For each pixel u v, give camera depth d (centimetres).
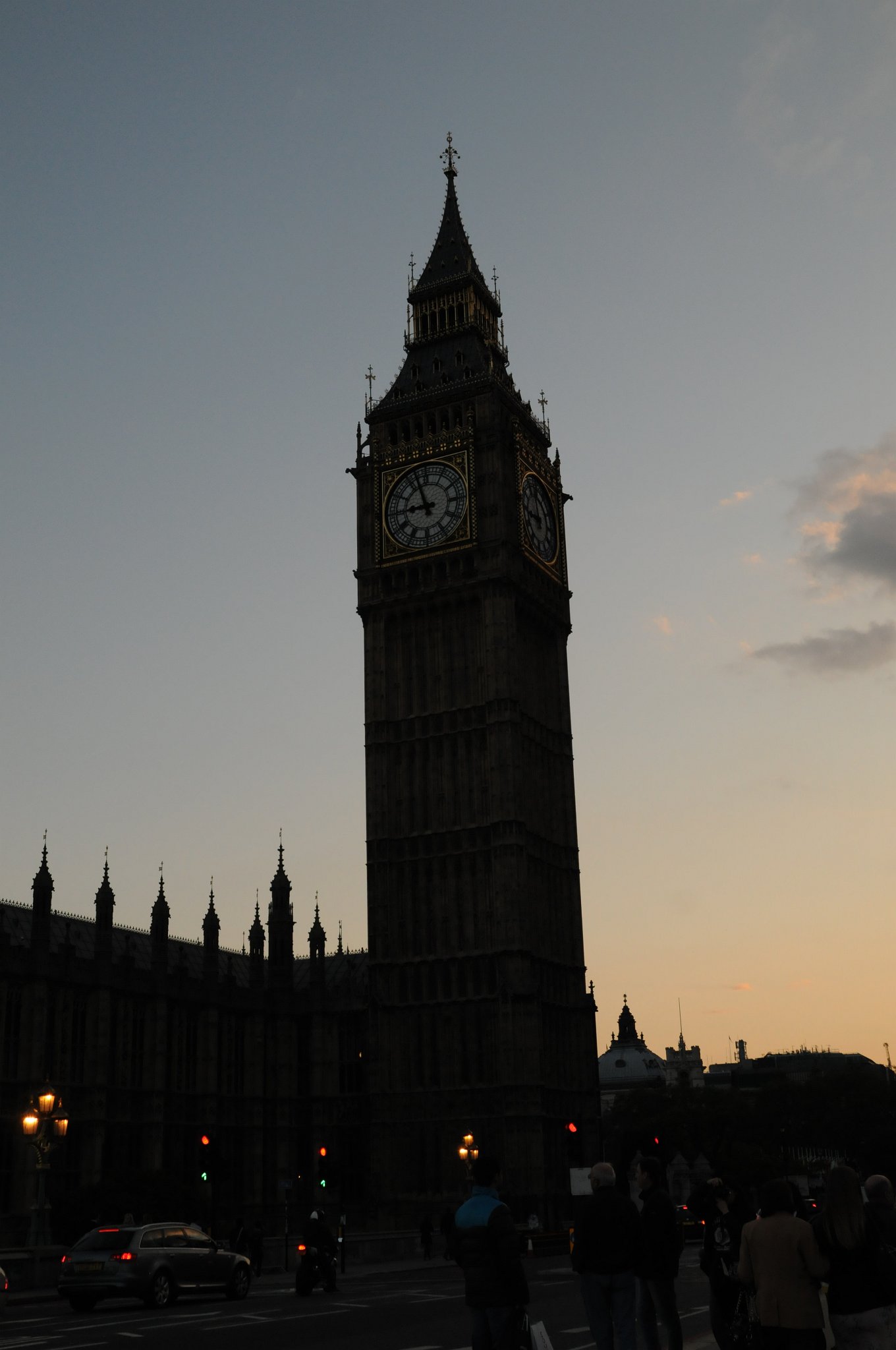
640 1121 17375
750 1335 1828
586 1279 1888
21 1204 8750
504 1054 10306
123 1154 9631
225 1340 2873
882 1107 17650
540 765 11794
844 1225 1504
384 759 11400
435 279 12825
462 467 11688
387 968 10931
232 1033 10938
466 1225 1653
